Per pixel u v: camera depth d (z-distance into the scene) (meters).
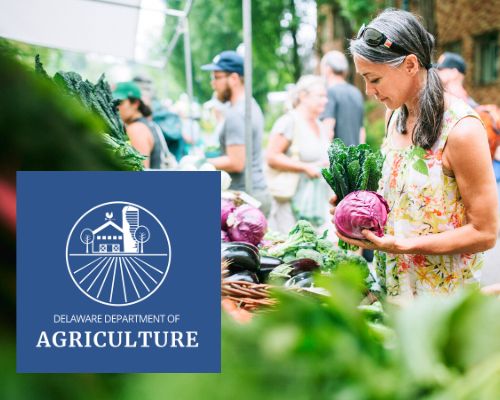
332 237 3.95
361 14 15.06
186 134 9.25
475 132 2.07
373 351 0.44
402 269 2.29
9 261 0.32
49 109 0.33
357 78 17.23
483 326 0.45
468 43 14.66
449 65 5.14
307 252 2.37
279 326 0.40
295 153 5.11
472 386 0.42
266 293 1.55
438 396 0.42
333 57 5.68
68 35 6.49
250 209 2.70
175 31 8.87
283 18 20.83
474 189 2.10
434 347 0.44
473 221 2.12
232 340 0.38
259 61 21.59
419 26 2.13
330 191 5.22
